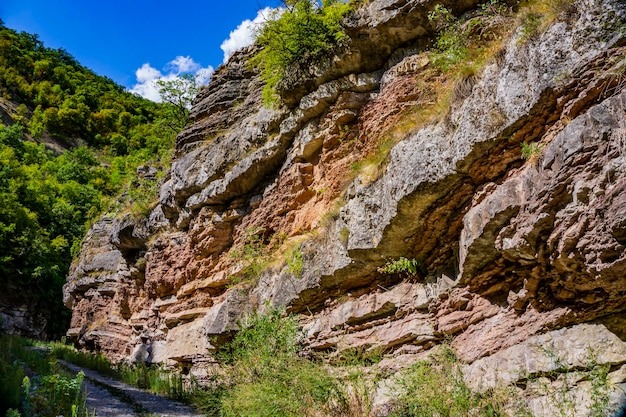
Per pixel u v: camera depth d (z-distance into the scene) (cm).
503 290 666
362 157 1032
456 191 698
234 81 1616
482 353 659
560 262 545
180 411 1023
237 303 1166
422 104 907
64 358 1872
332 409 718
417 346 770
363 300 867
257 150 1281
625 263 480
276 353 883
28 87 7675
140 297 1895
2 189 3922
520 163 634
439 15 912
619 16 538
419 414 593
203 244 1403
